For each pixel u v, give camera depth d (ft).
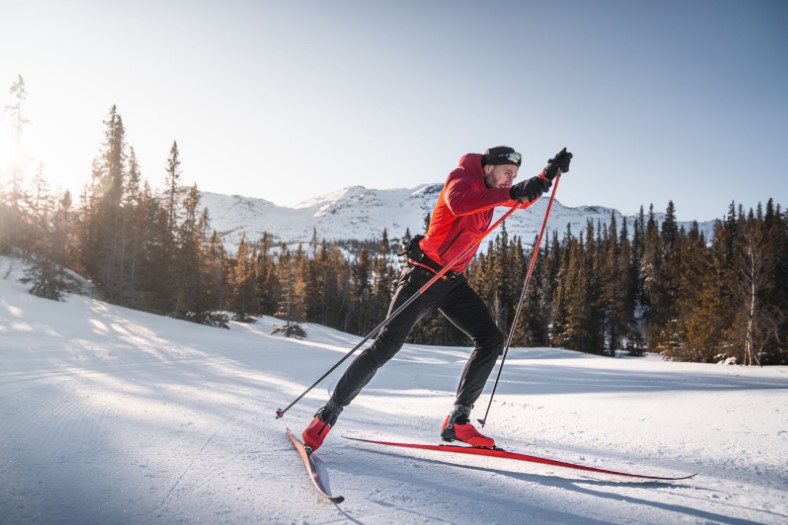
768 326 87.92
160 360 41.14
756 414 16.43
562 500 6.11
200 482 6.26
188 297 103.35
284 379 32.55
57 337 50.37
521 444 10.53
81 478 6.32
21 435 8.80
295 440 8.54
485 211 8.45
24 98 99.19
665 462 8.81
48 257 82.07
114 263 99.35
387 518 5.27
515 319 9.06
